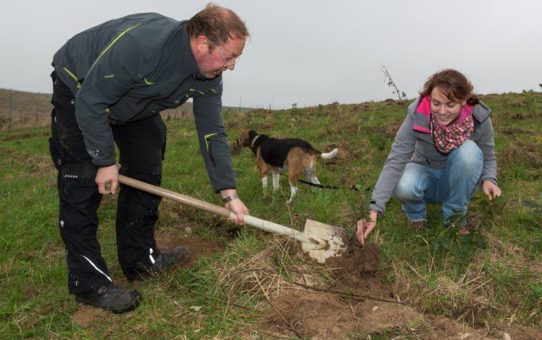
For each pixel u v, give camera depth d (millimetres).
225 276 3387
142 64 2670
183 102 3117
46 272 3834
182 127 12445
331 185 6051
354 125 9273
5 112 35531
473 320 2871
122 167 3482
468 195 3811
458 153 3676
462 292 3051
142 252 3643
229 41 2619
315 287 3268
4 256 4250
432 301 3033
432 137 3752
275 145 6035
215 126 3332
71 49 2938
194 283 3420
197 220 4859
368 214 3576
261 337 2809
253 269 3400
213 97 3297
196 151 8641
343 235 3514
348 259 3426
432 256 3562
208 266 3570
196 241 4422
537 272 3359
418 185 3951
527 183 5246
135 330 3012
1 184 7391
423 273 3373
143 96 2867
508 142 6750
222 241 4398
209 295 3260
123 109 2951
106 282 3242
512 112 9336
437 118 3596
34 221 5105
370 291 3229
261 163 6254
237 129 11039
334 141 8414
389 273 3412
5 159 10234
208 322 3006
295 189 5875
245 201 5512
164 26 2807
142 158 3428
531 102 9562
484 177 3836
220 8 2682
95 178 3057
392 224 4348
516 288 3170
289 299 3133
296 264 3467
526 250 3711
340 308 3006
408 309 2934
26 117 26641
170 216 4918
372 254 3389
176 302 3221
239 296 3246
